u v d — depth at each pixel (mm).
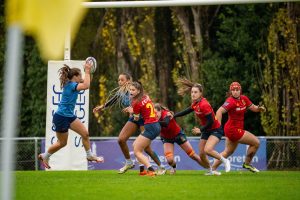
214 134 36656
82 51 73688
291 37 65688
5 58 70188
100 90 73125
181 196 24812
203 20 72438
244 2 41750
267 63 66312
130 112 36469
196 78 70188
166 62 74000
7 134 13367
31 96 70938
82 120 43406
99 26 74000
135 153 34562
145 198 24094
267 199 24125
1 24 71500
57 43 14117
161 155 48375
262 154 49188
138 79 74188
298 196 25109
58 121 35812
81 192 26047
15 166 50812
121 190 26781
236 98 37406
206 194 25516
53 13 14109
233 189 27484
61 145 36719
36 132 70625
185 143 38688
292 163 49156
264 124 65312
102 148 49562
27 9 13930
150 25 73688
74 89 35406
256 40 68125
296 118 64250
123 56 74000
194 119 67438
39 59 70375
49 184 29516
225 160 36469
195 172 42312
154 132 34188
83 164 44125
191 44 71312
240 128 38219
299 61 65500
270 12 67438
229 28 69000
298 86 65125
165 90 73750
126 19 73562
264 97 65562
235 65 68438
